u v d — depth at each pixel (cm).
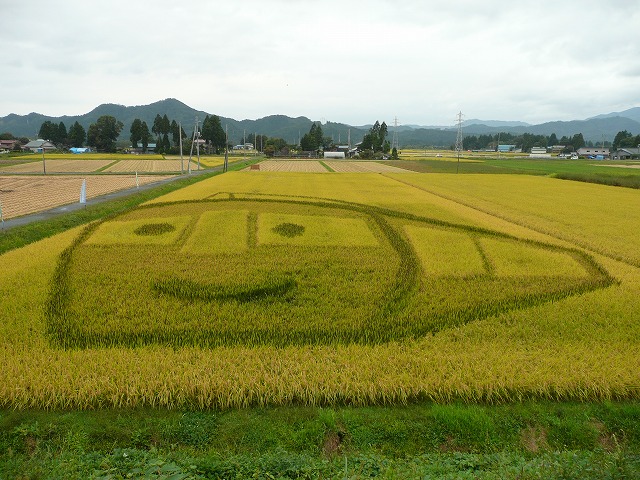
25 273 1427
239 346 982
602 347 1006
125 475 615
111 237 1900
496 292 1332
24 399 790
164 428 743
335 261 1611
